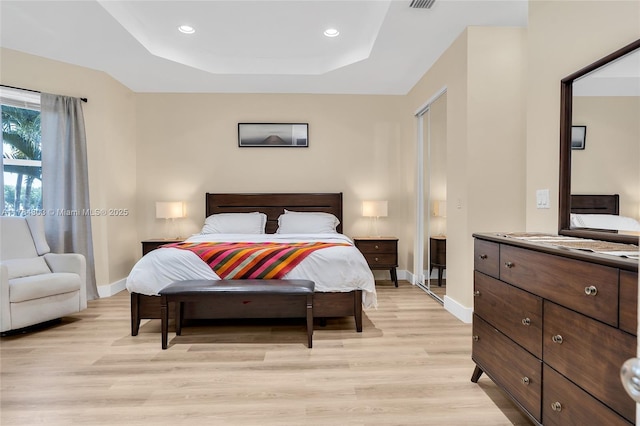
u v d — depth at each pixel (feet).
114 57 11.42
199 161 14.99
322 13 9.71
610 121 4.85
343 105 15.26
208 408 5.60
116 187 13.43
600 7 5.09
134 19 10.02
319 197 15.03
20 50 10.88
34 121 11.68
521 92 9.39
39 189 11.84
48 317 9.12
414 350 7.84
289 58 13.00
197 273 9.00
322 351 7.80
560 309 4.00
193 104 14.93
